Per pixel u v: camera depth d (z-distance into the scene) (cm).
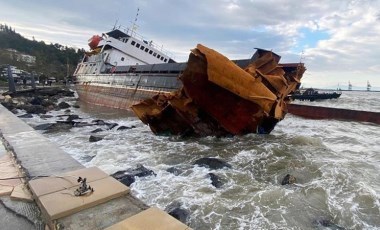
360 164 1089
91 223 434
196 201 771
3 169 709
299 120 2656
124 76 3111
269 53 1551
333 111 2714
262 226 654
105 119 2520
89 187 523
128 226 409
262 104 1319
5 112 1808
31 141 977
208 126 1483
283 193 809
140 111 1623
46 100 3991
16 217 491
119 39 4012
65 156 796
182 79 1310
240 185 885
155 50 4038
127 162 1141
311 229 645
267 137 1544
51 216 436
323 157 1186
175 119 1581
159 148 1376
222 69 1222
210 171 1012
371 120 2416
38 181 568
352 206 746
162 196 805
